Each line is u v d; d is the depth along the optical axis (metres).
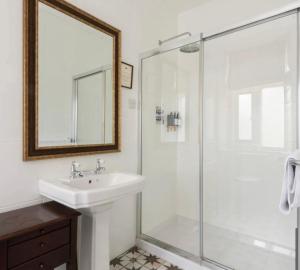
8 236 0.92
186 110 2.45
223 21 2.37
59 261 1.13
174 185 2.50
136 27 2.12
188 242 2.09
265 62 1.99
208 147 2.36
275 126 1.96
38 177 1.38
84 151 1.65
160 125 2.36
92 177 1.54
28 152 1.32
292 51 1.83
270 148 2.00
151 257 1.99
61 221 1.13
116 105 1.90
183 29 2.65
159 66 2.31
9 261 0.94
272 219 2.00
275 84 1.95
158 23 2.39
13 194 1.27
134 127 2.14
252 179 2.11
